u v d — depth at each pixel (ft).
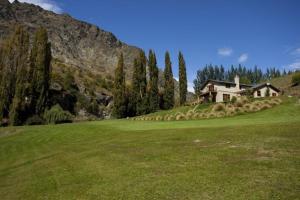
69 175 43.57
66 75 269.03
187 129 71.97
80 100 252.83
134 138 69.92
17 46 194.18
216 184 30.99
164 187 32.22
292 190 27.27
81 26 634.43
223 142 50.08
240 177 32.04
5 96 184.44
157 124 105.09
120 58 233.96
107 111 274.77
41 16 586.04
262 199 26.23
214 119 109.19
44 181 43.01
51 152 70.54
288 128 53.67
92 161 50.06
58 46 530.68
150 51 246.06
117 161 46.96
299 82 315.78
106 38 647.97
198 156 42.86
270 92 223.51
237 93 229.04
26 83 187.42
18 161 66.85
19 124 178.81
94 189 35.01
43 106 192.44
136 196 30.94
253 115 109.81
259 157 38.55
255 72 578.25
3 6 519.60
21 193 39.42
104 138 80.79
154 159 44.80
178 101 249.96
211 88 231.50
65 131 108.88
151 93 236.22
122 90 229.04
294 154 37.93
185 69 246.06
